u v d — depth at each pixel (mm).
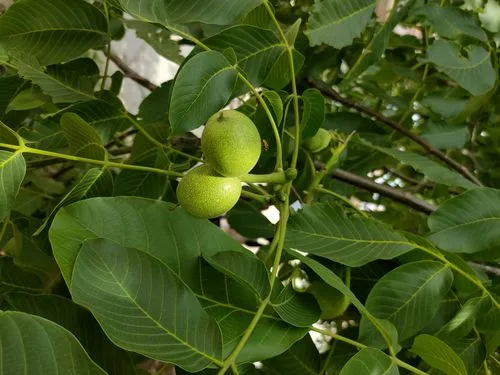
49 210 446
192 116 294
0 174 273
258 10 357
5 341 189
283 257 402
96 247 240
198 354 241
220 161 274
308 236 337
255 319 274
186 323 244
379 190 517
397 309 332
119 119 393
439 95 541
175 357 234
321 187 452
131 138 688
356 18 397
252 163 283
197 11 288
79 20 363
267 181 311
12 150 296
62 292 341
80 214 269
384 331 292
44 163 405
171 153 443
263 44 342
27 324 194
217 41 332
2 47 351
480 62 467
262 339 284
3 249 407
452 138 565
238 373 268
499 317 350
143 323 235
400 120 621
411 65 630
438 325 372
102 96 388
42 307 269
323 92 538
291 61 350
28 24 351
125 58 938
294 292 317
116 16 477
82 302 226
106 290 234
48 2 346
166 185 407
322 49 487
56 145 403
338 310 366
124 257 244
